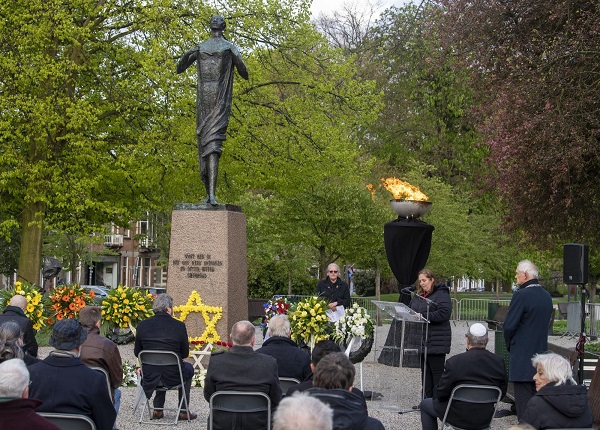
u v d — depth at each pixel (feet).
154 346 29.78
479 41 55.01
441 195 103.91
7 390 14.57
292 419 10.45
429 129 124.26
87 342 25.29
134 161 71.46
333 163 79.92
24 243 74.08
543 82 49.70
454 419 24.29
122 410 33.14
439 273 104.22
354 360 37.76
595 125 48.78
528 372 27.48
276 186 81.51
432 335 32.12
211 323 40.42
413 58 118.11
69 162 71.41
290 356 24.49
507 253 112.88
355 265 121.70
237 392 21.81
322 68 82.64
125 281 188.44
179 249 41.32
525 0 51.98
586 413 19.81
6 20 68.90
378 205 100.32
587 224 54.80
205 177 42.19
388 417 32.81
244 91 77.36
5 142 69.41
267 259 114.21
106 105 75.15
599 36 48.24
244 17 77.20
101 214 79.87
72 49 72.64
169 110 72.74
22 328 28.43
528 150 51.80
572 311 70.69
